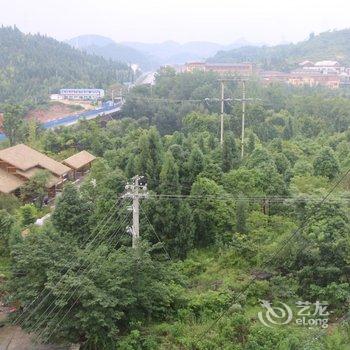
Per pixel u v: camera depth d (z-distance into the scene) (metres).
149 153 31.62
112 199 28.59
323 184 34.47
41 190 41.50
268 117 79.44
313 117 84.44
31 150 48.50
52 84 150.62
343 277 21.73
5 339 20.45
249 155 41.97
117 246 26.67
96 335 18.73
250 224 28.09
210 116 74.31
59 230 28.05
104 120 98.00
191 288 23.44
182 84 109.06
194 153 32.19
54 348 19.34
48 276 19.44
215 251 27.73
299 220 26.09
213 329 19.09
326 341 18.02
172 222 27.12
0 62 158.50
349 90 142.62
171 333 19.36
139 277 20.42
